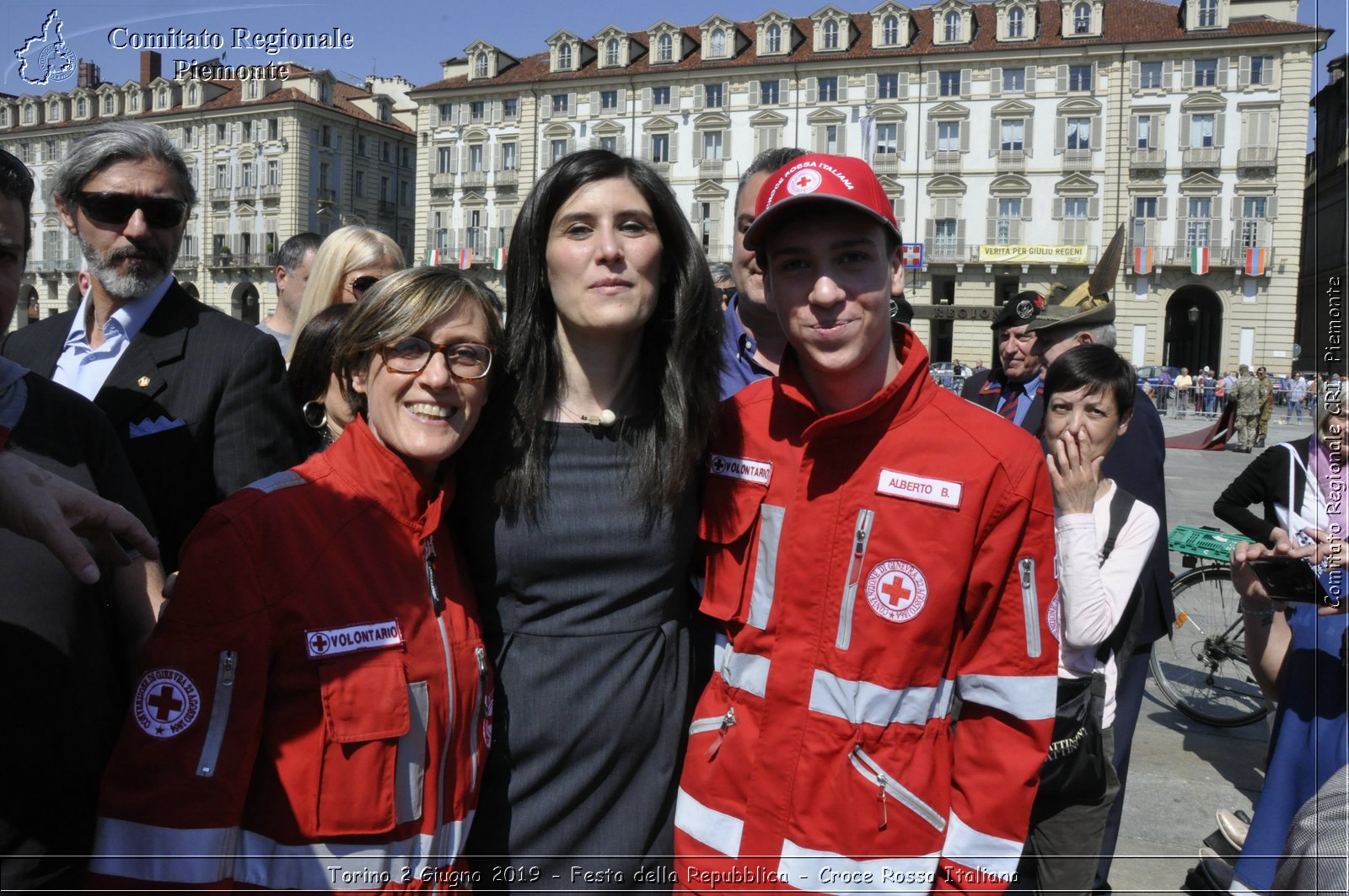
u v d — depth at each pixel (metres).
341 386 1.79
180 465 2.47
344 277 3.17
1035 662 1.71
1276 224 41.53
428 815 1.61
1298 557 2.56
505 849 1.78
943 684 1.76
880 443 1.76
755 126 47.50
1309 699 2.66
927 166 45.72
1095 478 2.37
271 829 1.53
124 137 2.42
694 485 1.94
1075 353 2.44
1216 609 4.88
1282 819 2.65
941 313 45.16
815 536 1.78
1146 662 2.88
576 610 1.81
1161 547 2.92
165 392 2.47
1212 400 31.33
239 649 1.51
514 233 1.84
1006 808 1.69
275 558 1.54
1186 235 42.94
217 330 2.58
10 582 1.63
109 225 2.41
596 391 1.85
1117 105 43.16
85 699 1.69
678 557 1.89
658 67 48.38
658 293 1.90
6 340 2.70
